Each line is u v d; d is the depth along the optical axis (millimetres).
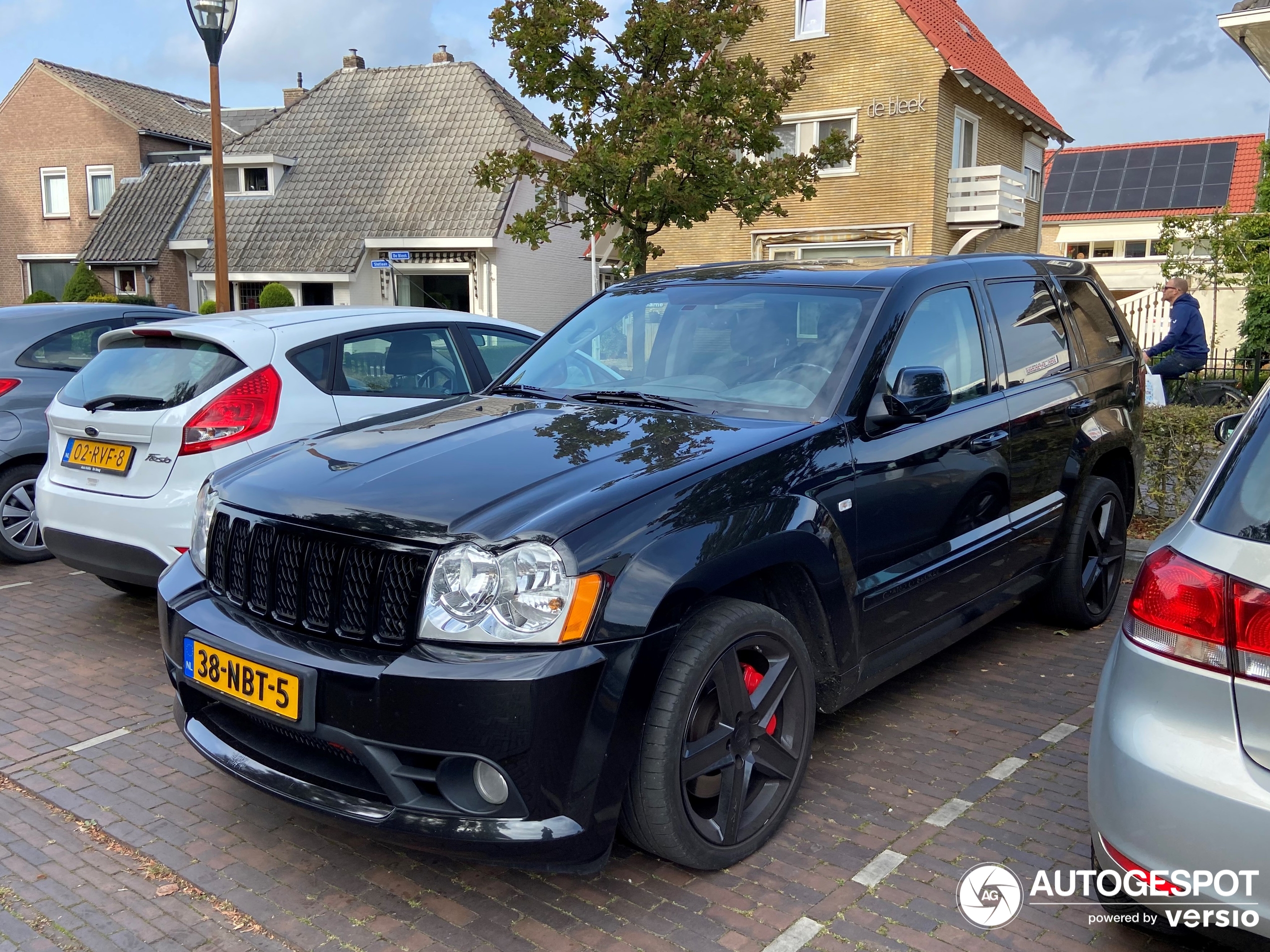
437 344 5789
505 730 2430
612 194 14258
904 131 20422
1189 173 37719
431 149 27297
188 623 2984
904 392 3359
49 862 3059
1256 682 2057
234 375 4719
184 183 30359
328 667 2584
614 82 14547
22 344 6566
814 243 21547
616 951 2598
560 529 2559
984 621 4191
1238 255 14680
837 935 2652
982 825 3211
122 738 3941
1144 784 2162
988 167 20484
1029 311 4602
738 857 2941
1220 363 14992
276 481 3031
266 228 27469
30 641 5055
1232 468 2346
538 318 27578
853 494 3268
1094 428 4758
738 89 14305
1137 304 16047
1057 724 3988
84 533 4805
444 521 2607
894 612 3504
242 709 2777
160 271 29469
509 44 14328
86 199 33562
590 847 2564
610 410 3547
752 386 3594
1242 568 2104
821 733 3896
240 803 3430
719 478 2900
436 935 2684
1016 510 4246
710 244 22500
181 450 4555
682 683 2678
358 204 26906
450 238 25312
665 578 2629
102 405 4859
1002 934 2656
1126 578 6023
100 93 33781
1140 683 2244
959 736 3875
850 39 20812
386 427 3484
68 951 2627
